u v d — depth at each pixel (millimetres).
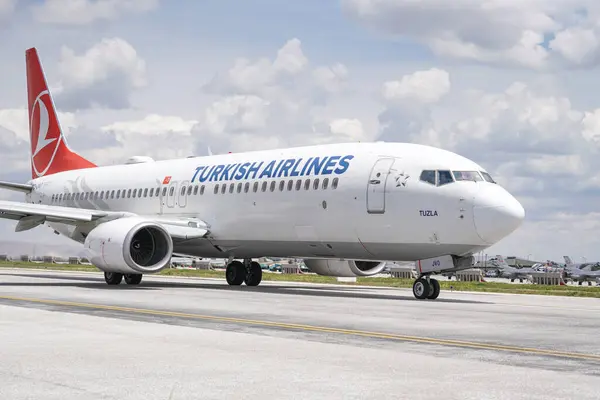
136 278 28156
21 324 12953
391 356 10016
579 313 18719
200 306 17938
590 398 7441
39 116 39438
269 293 24406
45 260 77625
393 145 24250
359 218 23562
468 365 9398
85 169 36594
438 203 22094
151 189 31453
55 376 8141
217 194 28328
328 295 24078
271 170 26672
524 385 8078
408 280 45156
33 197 38812
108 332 11984
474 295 27562
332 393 7453
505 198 21922
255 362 9242
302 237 25406
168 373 8406
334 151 25375
